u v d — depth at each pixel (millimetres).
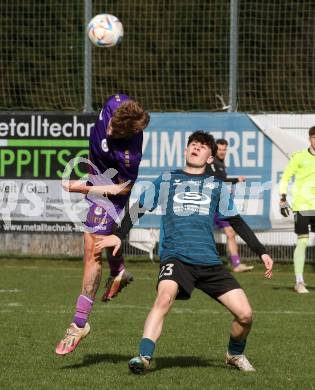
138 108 17469
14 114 39812
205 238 17125
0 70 48250
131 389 15844
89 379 16719
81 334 17594
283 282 35500
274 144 39094
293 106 45594
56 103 46281
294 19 47844
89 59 39469
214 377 17031
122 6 47625
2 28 48969
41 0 49344
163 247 17375
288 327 23625
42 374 17188
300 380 16906
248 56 45938
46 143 39656
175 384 16328
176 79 47062
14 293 30672
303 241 32375
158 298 16609
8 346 20281
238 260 38250
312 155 32469
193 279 16891
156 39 46969
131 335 22016
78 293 30797
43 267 39656
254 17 46812
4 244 40719
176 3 47375
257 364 18547
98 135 18219
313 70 46344
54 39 48688
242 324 17156
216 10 47406
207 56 47562
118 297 30125
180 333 22469
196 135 18016
